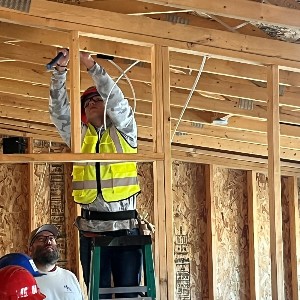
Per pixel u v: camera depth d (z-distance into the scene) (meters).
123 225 3.96
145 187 9.61
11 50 5.69
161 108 4.24
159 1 4.05
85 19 4.09
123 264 3.97
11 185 9.10
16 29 4.99
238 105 6.99
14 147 8.86
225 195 9.95
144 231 3.99
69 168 9.29
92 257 3.85
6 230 9.01
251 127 7.89
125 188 3.96
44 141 9.13
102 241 3.85
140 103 7.28
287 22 4.33
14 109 8.23
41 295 3.09
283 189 10.19
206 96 6.92
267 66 4.57
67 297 4.67
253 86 6.36
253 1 4.28
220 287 9.83
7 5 3.95
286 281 10.08
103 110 4.02
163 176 4.17
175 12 4.57
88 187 3.94
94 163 3.95
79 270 8.98
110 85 3.91
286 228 10.14
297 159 9.24
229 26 4.69
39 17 4.01
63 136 4.22
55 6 4.04
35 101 7.82
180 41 4.32
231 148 8.93
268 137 4.54
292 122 7.23
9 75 6.38
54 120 4.18
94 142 4.04
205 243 9.79
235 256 9.95
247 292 9.98
